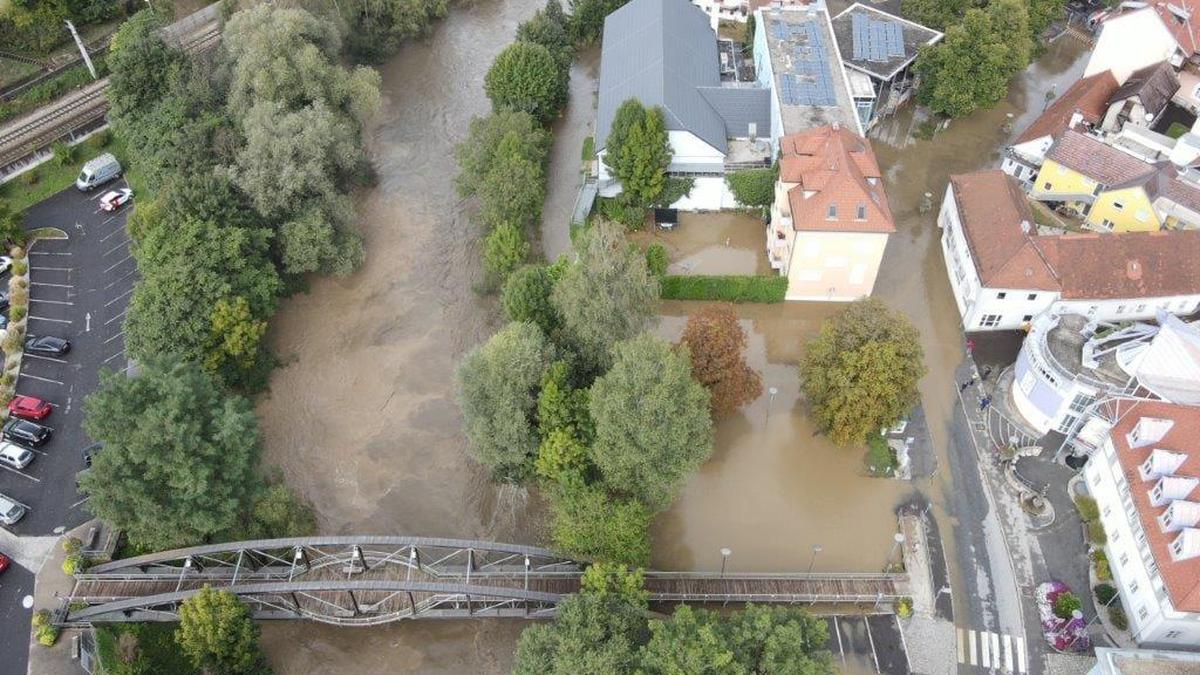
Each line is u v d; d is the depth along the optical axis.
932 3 109.00
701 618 53.34
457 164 105.81
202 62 98.88
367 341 85.19
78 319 83.44
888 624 62.50
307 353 84.06
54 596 63.34
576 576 62.00
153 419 60.12
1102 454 66.62
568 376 68.94
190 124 88.69
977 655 60.62
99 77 108.88
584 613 54.03
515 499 72.06
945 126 107.56
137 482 59.50
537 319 75.94
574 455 64.44
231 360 78.62
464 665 62.19
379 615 61.41
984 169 101.50
